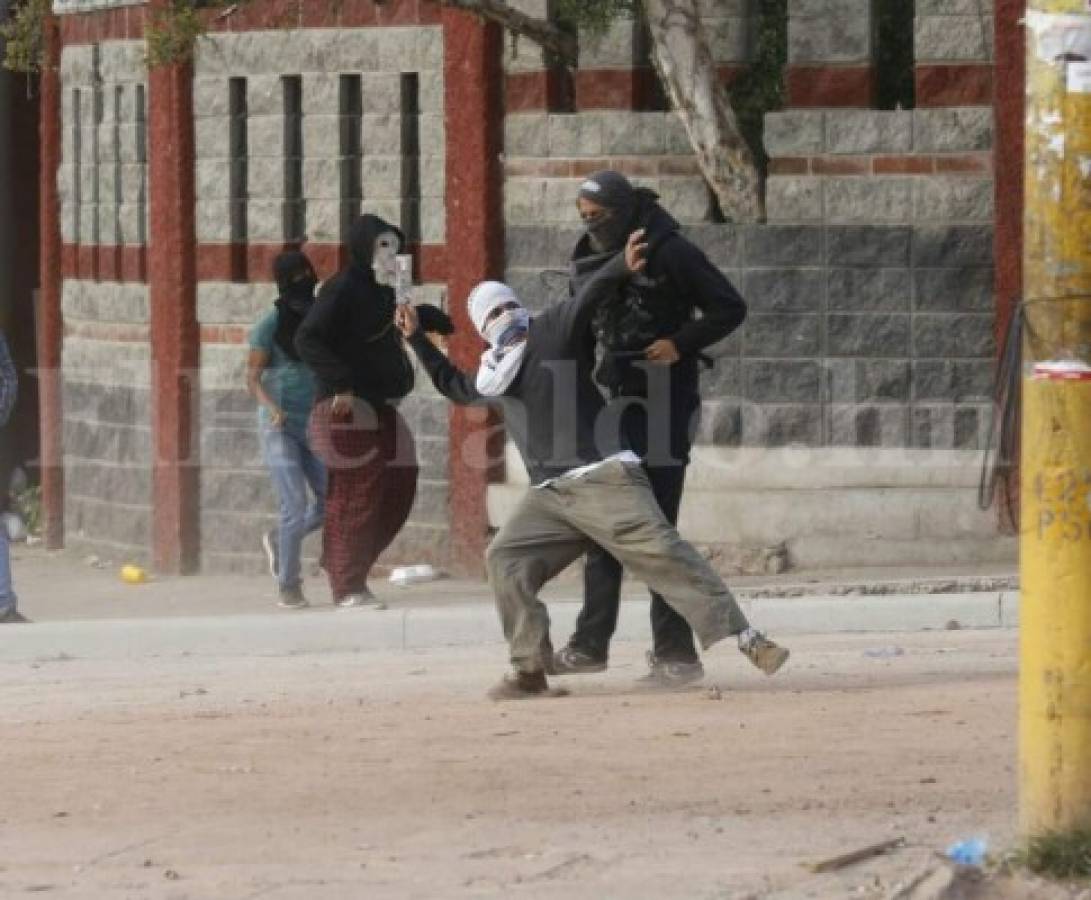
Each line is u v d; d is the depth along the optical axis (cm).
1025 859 2177
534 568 3391
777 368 4900
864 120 4834
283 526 4712
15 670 4188
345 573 4538
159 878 2353
